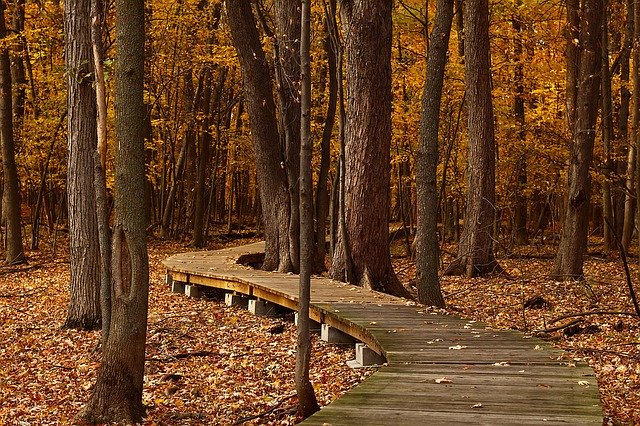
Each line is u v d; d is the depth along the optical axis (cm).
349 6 1544
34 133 2595
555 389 674
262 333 1304
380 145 1543
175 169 3438
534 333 1128
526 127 2472
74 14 1259
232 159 3581
